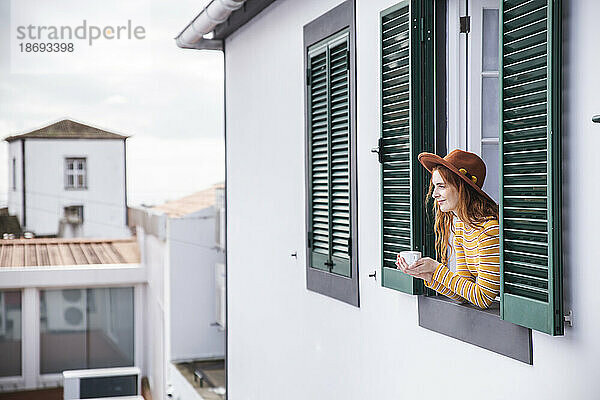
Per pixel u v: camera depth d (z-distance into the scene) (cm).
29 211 721
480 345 277
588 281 223
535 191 236
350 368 397
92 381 721
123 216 738
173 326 737
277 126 507
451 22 319
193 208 743
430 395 318
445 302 302
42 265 724
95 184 733
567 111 230
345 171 398
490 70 321
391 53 335
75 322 732
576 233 228
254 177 562
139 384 729
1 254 715
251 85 567
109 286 735
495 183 325
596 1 217
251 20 564
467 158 288
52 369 727
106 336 737
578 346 228
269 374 533
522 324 241
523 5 237
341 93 398
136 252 738
